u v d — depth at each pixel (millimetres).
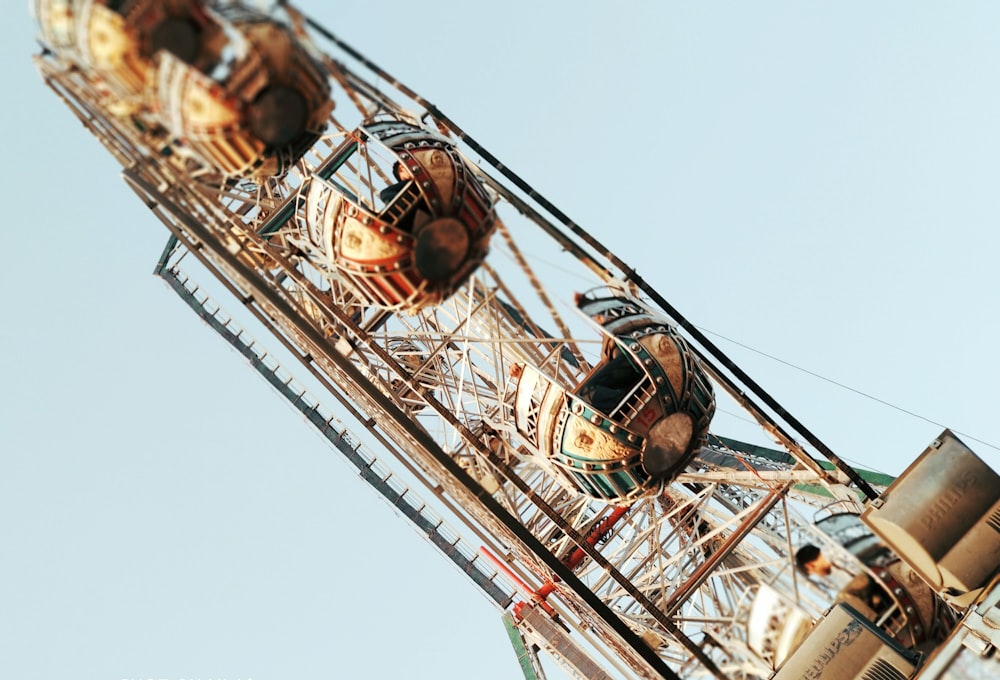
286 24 19781
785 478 29844
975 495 25578
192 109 19875
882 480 32031
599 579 33062
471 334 33375
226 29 19016
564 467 26797
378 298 25250
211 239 25234
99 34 18938
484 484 30188
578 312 25500
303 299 31281
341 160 27484
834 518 27094
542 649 39906
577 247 26109
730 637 27125
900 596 26016
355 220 24312
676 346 25859
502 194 25672
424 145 24594
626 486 26531
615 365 26531
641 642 26484
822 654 25688
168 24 18625
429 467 31484
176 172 23453
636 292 27203
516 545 32750
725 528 30344
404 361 33781
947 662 25000
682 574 33938
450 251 24203
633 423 25469
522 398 27578
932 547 25359
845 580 26266
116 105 21328
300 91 20406
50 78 22453
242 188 30844
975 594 25453
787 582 26281
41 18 19734
